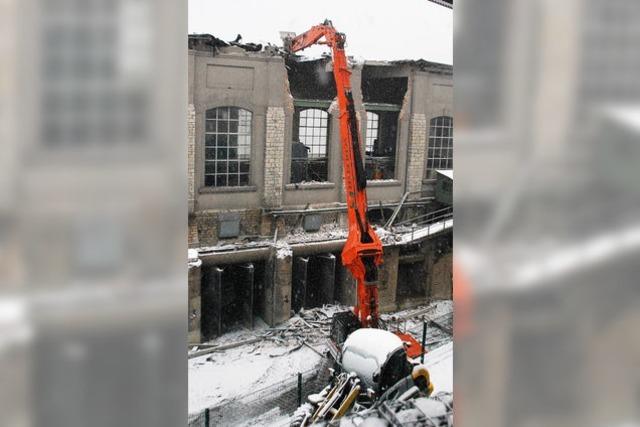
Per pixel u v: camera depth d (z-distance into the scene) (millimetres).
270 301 16812
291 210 17594
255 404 12508
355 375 7633
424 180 20047
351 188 11070
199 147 15922
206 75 15828
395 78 20141
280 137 17094
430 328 16812
